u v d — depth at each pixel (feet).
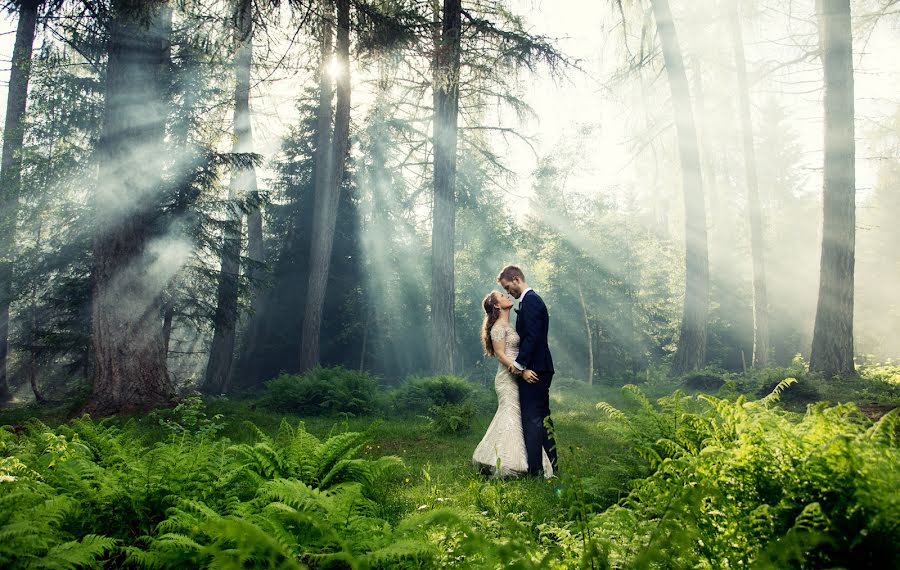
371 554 7.36
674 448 10.07
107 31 35.29
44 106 57.47
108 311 33.30
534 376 17.11
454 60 38.32
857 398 31.78
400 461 13.52
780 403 33.60
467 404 28.76
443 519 7.88
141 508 10.07
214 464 11.71
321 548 8.20
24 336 71.31
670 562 6.59
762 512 6.87
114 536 9.80
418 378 39.58
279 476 12.65
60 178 54.24
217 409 32.35
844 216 43.21
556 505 12.50
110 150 33.78
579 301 85.46
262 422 29.68
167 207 42.88
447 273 46.06
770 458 7.40
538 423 16.94
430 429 26.86
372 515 10.93
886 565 6.23
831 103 44.45
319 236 67.62
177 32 46.83
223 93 56.08
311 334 66.33
